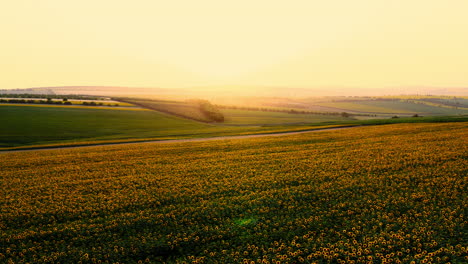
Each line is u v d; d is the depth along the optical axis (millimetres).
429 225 17984
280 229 19016
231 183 27828
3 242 19203
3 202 25516
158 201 24312
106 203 24641
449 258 15062
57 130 70062
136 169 34438
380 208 20641
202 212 22016
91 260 17047
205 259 16766
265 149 42094
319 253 16391
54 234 19969
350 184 25328
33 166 37156
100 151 45781
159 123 87562
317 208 21344
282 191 24938
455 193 21656
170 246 18000
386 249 16312
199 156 39719
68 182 30500
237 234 18969
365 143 41562
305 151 39094
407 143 39000
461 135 41438
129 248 17938
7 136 62344
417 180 25016
